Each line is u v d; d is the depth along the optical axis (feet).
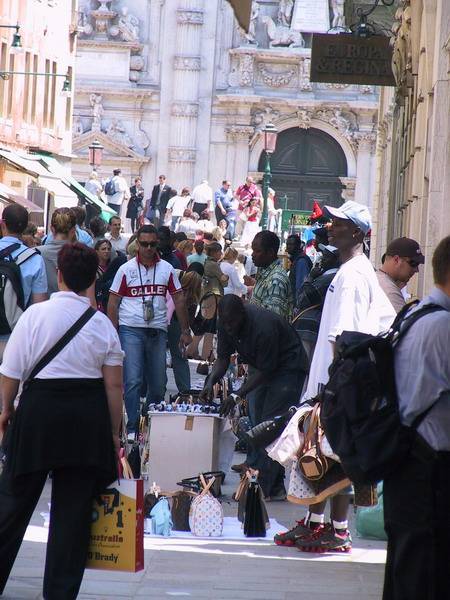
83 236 111.75
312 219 98.32
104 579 59.41
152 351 95.96
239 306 77.36
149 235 95.25
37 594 55.52
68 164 307.99
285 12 387.96
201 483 73.77
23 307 78.59
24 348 52.08
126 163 386.11
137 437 85.51
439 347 44.70
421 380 44.73
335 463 65.46
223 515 74.74
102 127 387.96
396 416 45.27
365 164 387.34
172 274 96.94
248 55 386.11
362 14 138.82
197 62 388.57
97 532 52.01
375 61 137.49
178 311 97.30
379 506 70.69
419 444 45.09
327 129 387.14
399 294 69.21
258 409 81.66
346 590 58.85
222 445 83.76
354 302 66.28
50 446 51.47
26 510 53.01
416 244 69.26
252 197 314.35
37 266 79.36
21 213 80.12
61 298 52.70
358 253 69.21
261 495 70.95
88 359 52.01
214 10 388.57
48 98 287.48
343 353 46.93
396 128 172.55
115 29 386.93
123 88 385.50
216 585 59.00
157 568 62.03
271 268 86.79
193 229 274.16
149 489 76.84
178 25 388.37
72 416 51.60
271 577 61.05
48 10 282.97
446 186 106.83
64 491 51.88
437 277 45.96
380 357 45.60
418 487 45.14
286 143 389.80
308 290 93.97
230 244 238.89
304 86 386.93
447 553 45.14
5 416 52.85
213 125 390.01
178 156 388.78
